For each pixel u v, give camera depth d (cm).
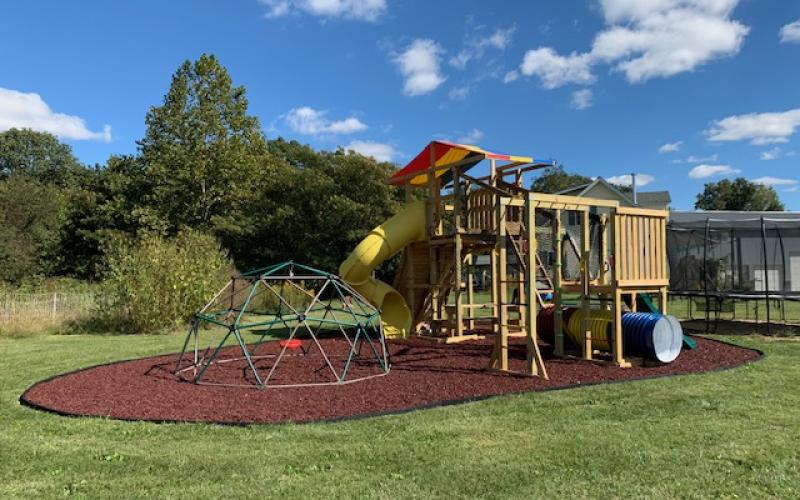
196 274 1498
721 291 1366
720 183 7594
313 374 791
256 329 1445
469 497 353
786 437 462
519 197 1097
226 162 2970
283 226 2845
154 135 3053
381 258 1211
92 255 3072
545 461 413
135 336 1330
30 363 923
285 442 468
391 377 752
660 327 824
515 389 661
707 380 696
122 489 373
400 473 394
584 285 881
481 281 2959
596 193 3584
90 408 595
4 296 1529
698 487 362
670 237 1579
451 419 531
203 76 3059
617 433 478
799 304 2183
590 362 855
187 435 491
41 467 416
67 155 6638
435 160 1230
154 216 2850
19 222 2964
